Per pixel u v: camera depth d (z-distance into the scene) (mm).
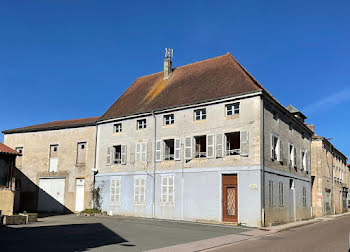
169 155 22672
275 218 19844
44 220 19859
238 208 18953
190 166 21266
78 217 22594
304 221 23594
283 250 10961
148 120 24016
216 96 21125
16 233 13945
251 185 18734
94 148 26562
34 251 10094
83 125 27391
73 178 26906
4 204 18781
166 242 12391
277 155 21359
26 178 28688
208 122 20984
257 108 19297
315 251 10766
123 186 24344
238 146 22516
